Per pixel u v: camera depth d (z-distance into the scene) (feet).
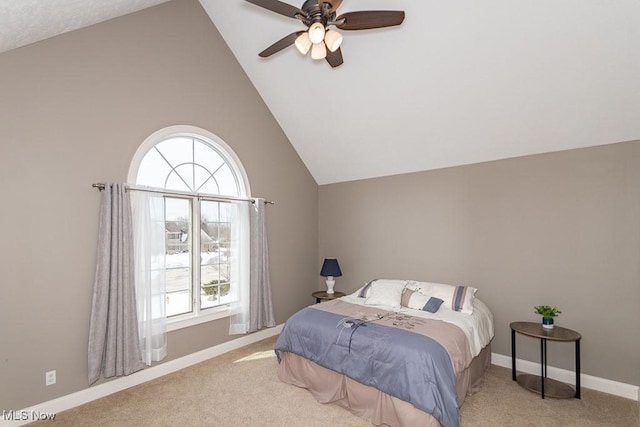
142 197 9.93
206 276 12.32
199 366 11.21
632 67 8.01
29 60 8.15
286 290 15.33
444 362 7.47
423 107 11.31
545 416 8.23
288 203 15.53
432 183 13.35
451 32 9.00
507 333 11.39
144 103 10.37
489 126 10.87
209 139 12.22
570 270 10.26
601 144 9.81
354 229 15.88
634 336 9.24
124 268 9.32
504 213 11.56
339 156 15.11
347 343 8.57
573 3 7.44
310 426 7.84
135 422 7.99
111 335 9.04
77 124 8.91
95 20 9.08
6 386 7.72
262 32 11.79
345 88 12.03
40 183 8.27
